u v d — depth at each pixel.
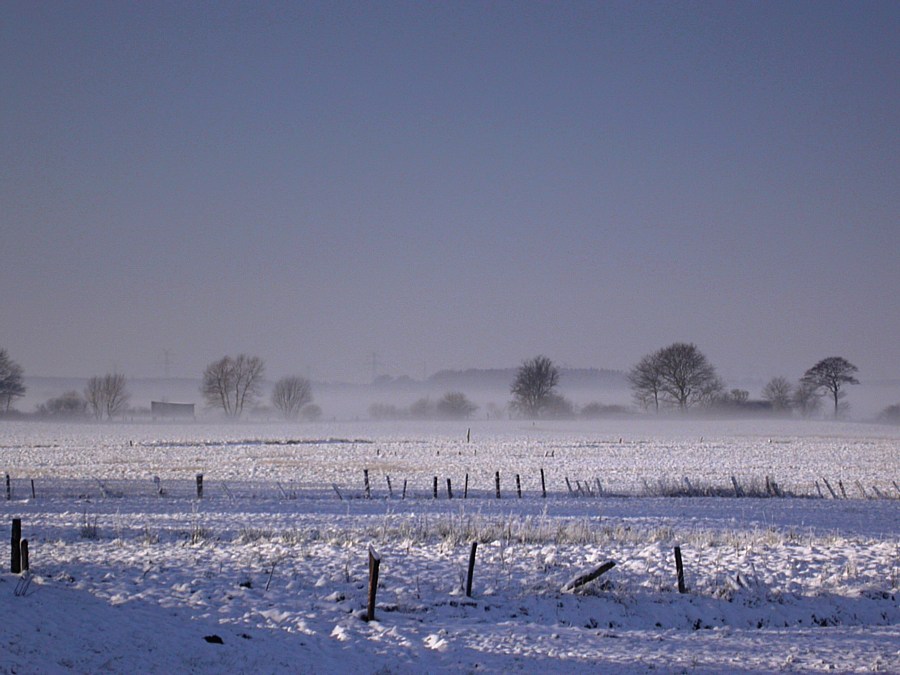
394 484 43.91
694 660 13.68
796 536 24.84
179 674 11.84
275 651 13.38
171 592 16.56
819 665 13.62
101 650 12.41
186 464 55.56
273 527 26.28
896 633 15.91
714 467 56.88
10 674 10.82
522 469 53.72
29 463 56.06
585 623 16.25
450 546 21.98
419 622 15.60
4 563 18.64
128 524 26.84
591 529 26.11
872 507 35.94
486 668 13.05
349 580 18.25
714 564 20.59
